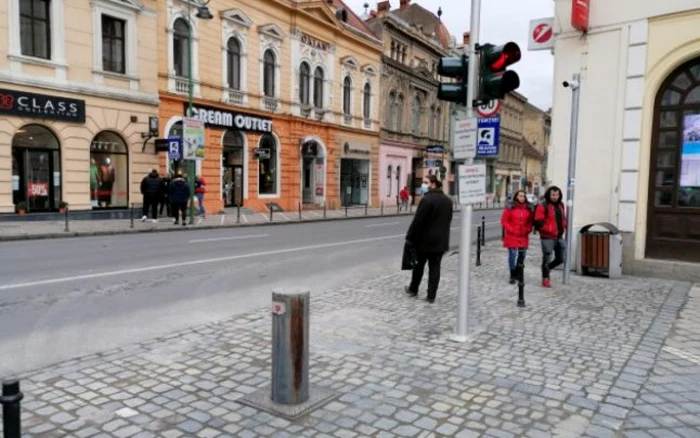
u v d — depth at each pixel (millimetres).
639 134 10062
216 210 24906
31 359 5070
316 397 4176
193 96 23484
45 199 18750
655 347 5609
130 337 5824
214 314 6898
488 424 3814
